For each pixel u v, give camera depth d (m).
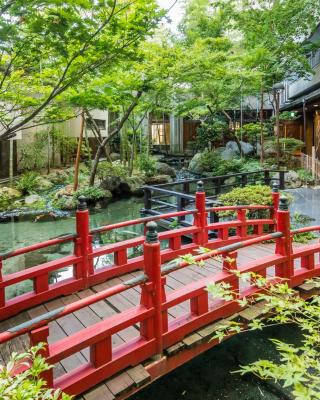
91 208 11.26
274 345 3.83
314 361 1.54
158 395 3.22
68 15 2.79
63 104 5.87
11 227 9.02
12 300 3.59
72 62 3.47
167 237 4.76
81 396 2.36
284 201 3.70
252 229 6.34
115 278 4.31
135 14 3.27
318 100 13.59
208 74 9.95
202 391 3.26
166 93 11.30
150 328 2.69
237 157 17.45
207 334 2.95
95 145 21.55
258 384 3.30
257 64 12.88
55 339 3.08
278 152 13.44
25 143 16.20
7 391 1.30
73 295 3.92
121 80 8.09
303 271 3.87
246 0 13.60
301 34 14.41
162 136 27.58
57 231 8.66
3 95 4.37
